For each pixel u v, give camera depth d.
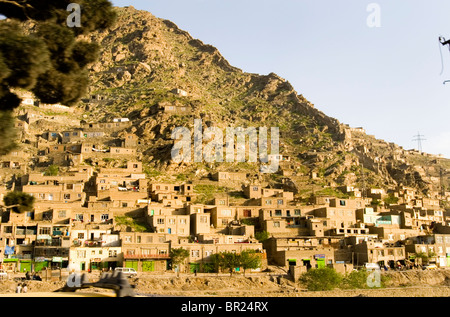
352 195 188.50
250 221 146.38
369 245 129.25
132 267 114.81
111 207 143.88
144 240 121.38
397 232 146.12
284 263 123.44
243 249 123.06
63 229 121.12
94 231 123.62
